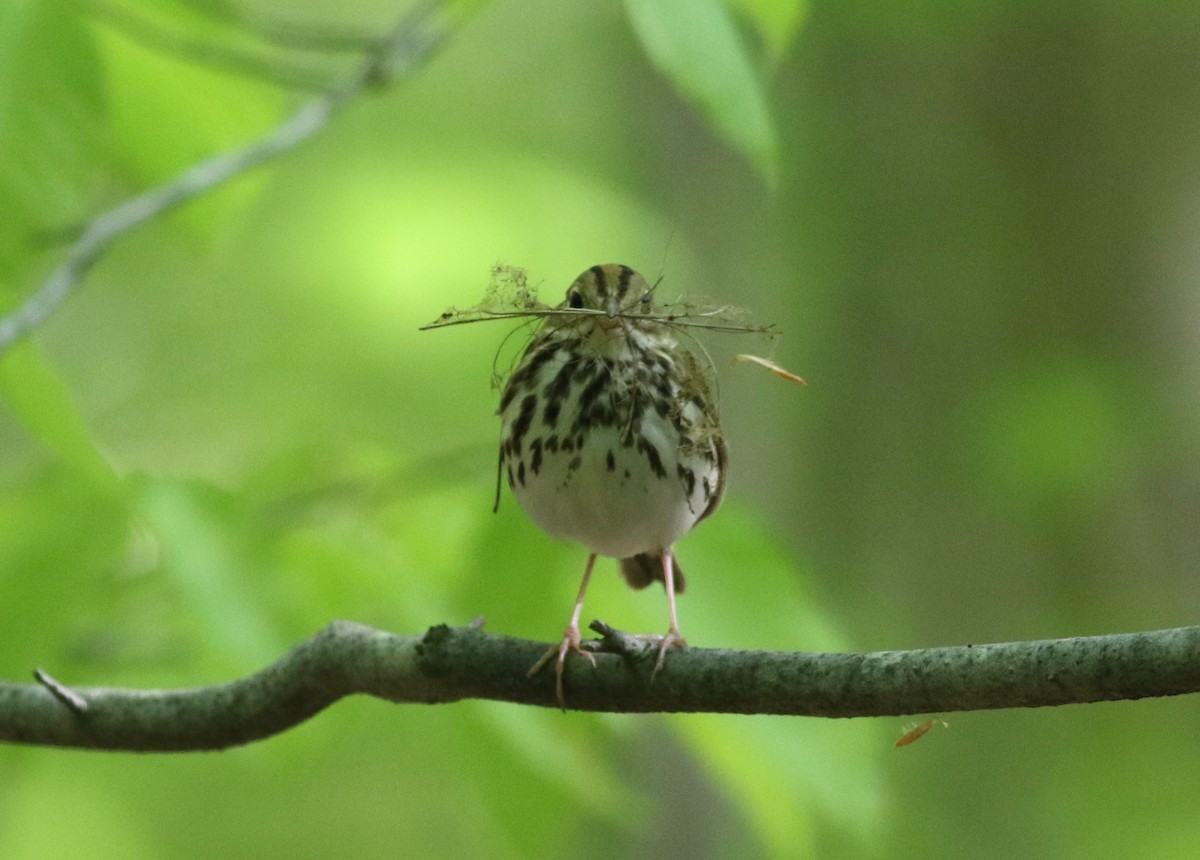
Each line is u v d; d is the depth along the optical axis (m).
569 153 16.30
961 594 16.30
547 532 7.18
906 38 15.08
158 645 8.20
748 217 15.69
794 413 16.23
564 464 6.96
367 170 14.41
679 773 12.62
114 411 15.53
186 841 14.38
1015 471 15.45
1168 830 15.56
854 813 6.66
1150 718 16.16
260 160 8.39
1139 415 15.86
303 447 8.38
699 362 7.03
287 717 6.49
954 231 16.66
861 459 16.34
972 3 14.83
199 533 6.62
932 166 16.67
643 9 5.44
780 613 7.03
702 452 6.99
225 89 8.66
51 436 6.34
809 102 16.58
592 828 12.20
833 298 16.55
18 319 7.12
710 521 7.17
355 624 6.40
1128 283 16.41
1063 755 16.27
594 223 14.24
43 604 7.07
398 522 7.92
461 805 14.37
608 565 7.59
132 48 8.32
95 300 16.00
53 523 7.17
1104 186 16.62
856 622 15.56
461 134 15.08
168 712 6.68
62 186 7.16
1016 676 4.92
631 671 5.74
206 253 9.27
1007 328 16.53
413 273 13.69
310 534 7.46
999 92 16.73
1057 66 16.58
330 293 14.01
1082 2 15.53
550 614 7.13
